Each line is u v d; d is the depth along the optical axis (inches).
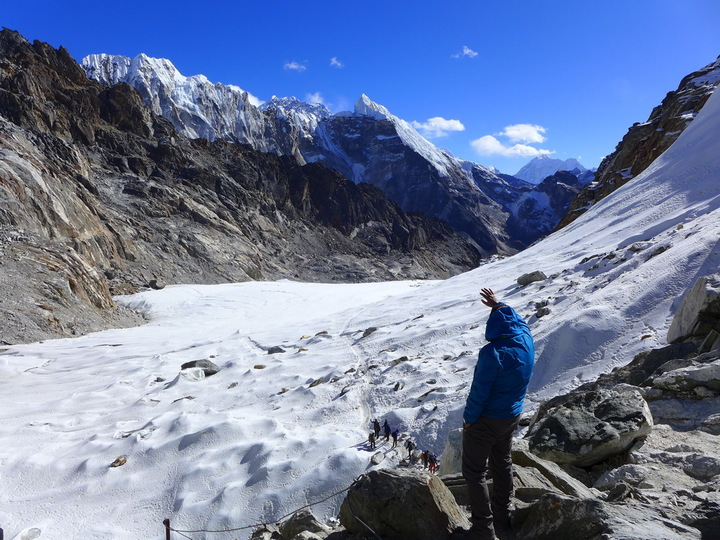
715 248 880.9
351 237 6929.1
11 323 1898.4
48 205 2965.1
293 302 3373.5
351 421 924.6
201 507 750.5
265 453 828.6
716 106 2073.1
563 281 1330.0
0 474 916.0
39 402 1284.4
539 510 186.9
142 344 1935.3
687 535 164.1
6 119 4281.5
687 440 302.8
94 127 5334.6
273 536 321.4
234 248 4773.6
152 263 3907.5
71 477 888.3
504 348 182.9
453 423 809.5
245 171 6294.3
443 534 193.5
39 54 5679.1
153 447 931.3
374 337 1414.9
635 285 940.0
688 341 473.1
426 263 6850.4
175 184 5285.4
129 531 725.9
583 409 329.4
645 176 2066.9
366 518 211.2
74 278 2438.5
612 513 171.5
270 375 1269.7
